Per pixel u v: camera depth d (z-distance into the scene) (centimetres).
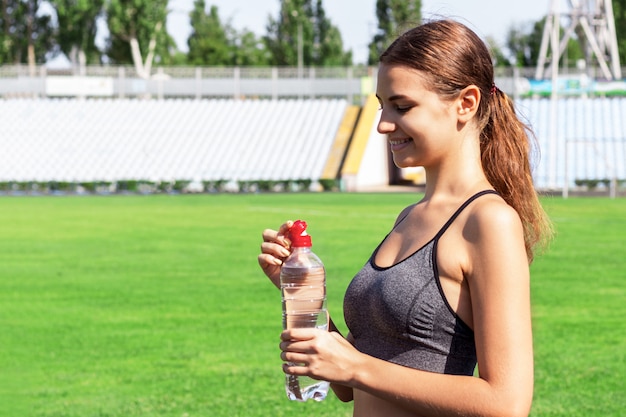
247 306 1467
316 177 6031
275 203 4541
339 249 2328
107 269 1980
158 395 908
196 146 6378
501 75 6284
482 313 279
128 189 5925
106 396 907
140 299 1550
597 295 1544
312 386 333
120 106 6706
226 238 2714
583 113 6300
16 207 4372
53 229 3089
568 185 5641
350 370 279
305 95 6756
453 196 303
